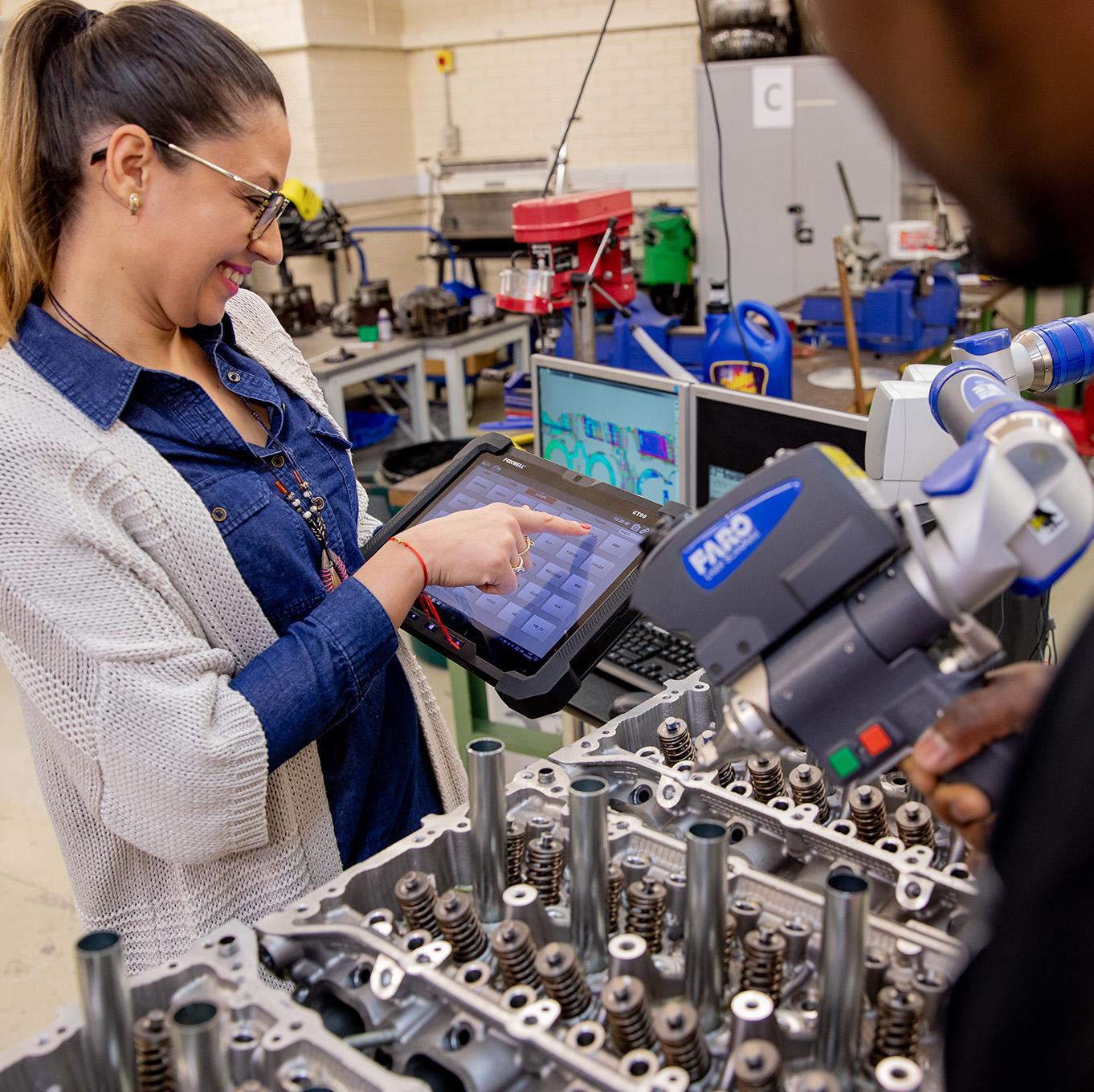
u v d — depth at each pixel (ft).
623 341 9.07
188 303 3.16
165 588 3.01
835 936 1.99
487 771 2.53
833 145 15.42
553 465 3.88
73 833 3.24
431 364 17.04
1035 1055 1.26
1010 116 1.17
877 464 3.62
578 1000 2.21
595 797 2.34
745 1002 2.08
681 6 18.17
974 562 1.92
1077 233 1.25
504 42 19.85
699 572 2.14
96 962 2.03
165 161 2.90
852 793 2.74
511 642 3.40
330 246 15.70
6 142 2.95
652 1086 1.92
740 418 5.40
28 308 3.11
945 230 13.52
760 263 16.52
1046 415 2.11
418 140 21.49
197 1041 1.93
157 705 2.81
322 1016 2.40
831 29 1.29
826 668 2.02
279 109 3.12
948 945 2.21
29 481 2.80
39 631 2.77
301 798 3.48
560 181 7.63
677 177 19.15
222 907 3.27
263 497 3.42
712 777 2.96
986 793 1.87
